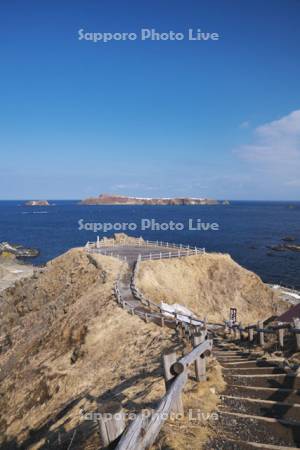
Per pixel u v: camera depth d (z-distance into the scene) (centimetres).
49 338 2439
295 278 6031
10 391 1977
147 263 3744
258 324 1465
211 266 4122
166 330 1745
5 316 3872
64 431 1037
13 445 1365
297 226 14112
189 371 1011
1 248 8969
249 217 18650
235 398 841
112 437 490
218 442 654
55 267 4022
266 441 663
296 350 1223
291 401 828
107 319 2097
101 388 1316
